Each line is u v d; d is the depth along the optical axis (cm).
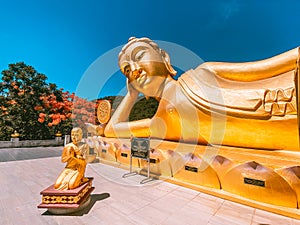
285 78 400
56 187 368
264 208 369
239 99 443
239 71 466
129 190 494
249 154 425
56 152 1355
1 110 1923
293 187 352
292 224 317
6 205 399
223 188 450
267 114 404
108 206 392
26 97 2006
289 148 394
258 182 388
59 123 2114
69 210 358
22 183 566
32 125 1989
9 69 2002
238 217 343
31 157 1109
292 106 378
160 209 378
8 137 1884
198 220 333
